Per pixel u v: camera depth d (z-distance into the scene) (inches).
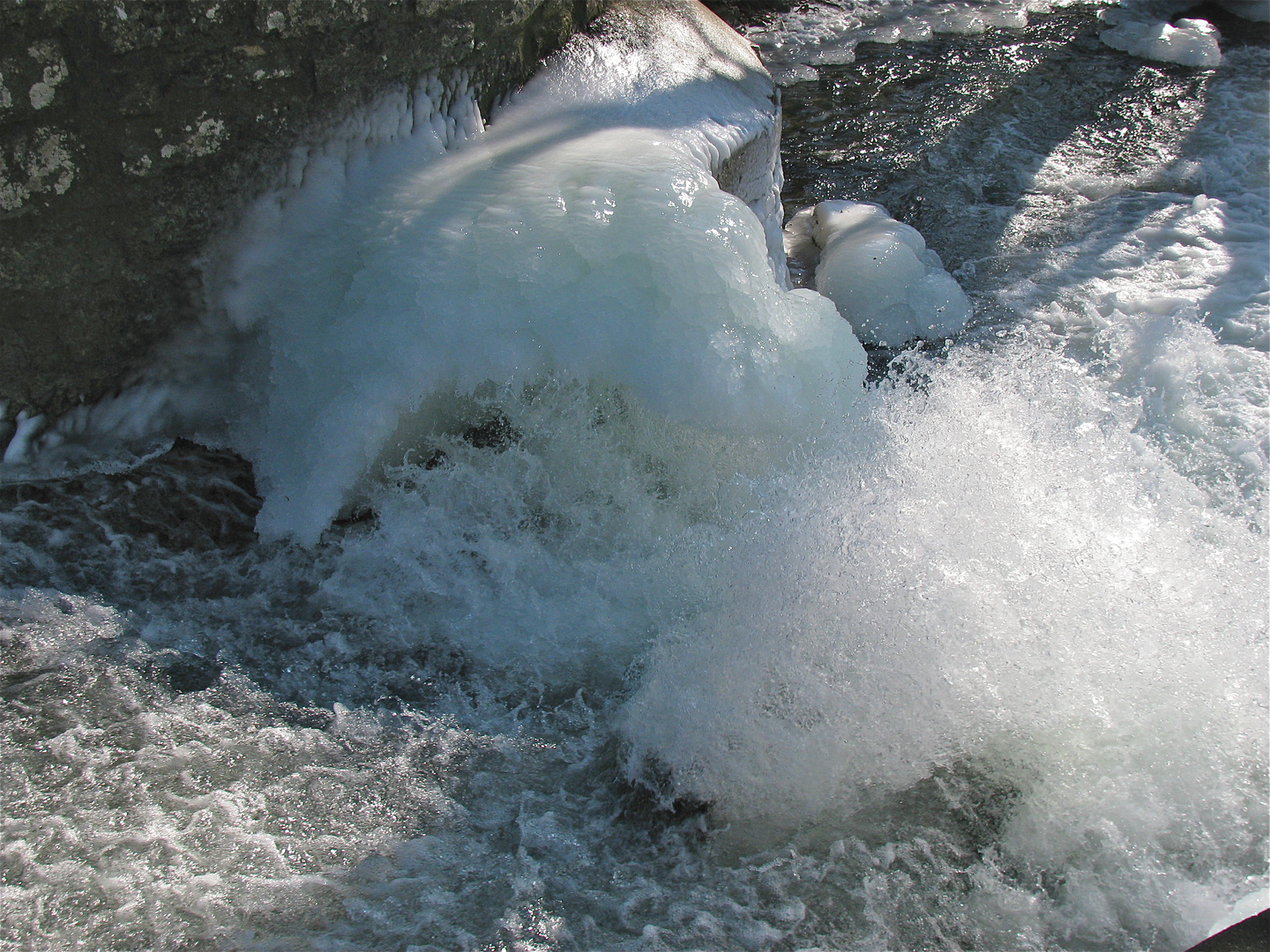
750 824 92.2
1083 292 169.8
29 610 105.3
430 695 103.6
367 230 122.0
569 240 118.8
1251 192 200.2
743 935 81.7
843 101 242.8
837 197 203.6
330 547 118.6
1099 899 85.6
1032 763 96.0
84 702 96.6
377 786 92.4
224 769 91.8
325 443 116.7
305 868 83.9
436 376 117.6
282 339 122.1
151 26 104.0
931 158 217.3
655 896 84.7
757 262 122.0
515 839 89.0
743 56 174.2
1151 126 230.1
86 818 85.4
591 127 138.5
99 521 116.2
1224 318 159.2
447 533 120.3
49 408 118.5
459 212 122.4
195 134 112.6
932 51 269.3
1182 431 136.5
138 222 113.5
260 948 77.1
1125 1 300.2
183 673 101.7
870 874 87.7
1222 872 87.3
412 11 123.5
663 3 171.0
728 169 148.0
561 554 120.1
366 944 78.1
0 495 115.2
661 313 117.0
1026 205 199.8
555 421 121.6
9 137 102.0
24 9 96.3
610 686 106.3
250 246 121.3
